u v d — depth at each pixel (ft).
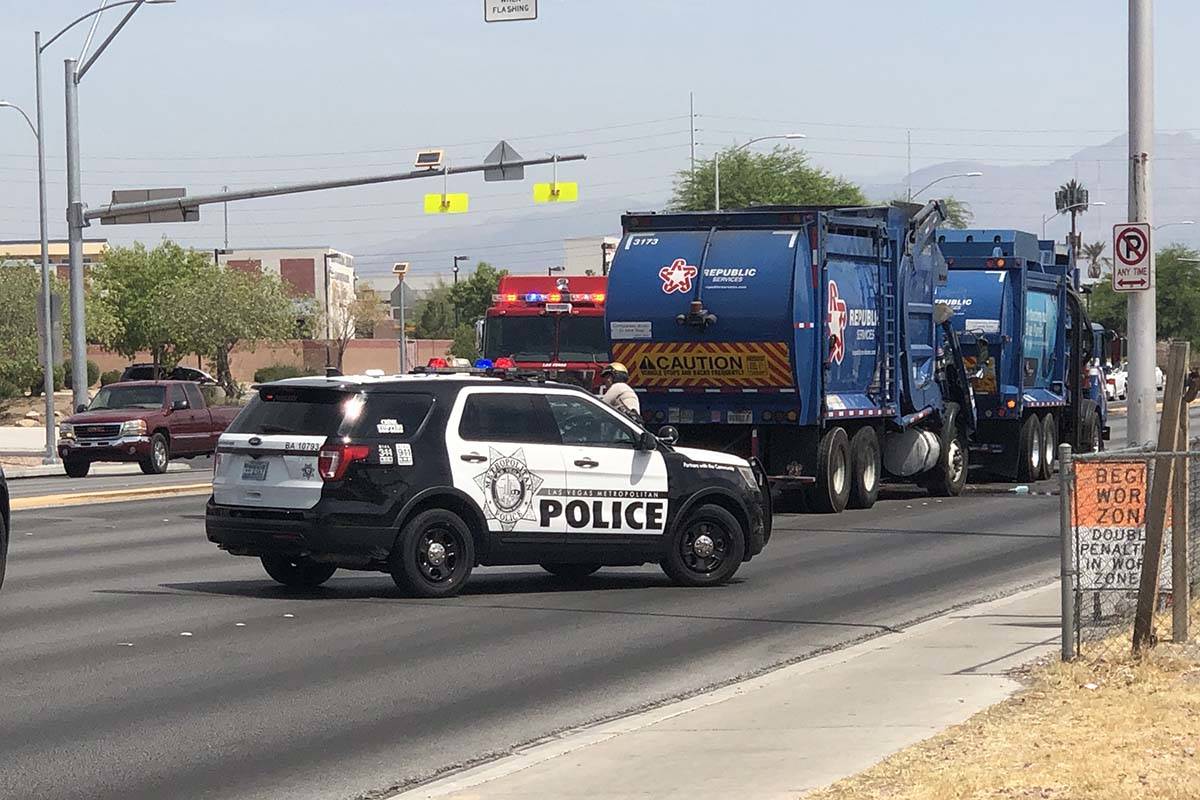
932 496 88.69
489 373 52.54
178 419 122.72
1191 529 38.17
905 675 34.06
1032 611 43.21
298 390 48.47
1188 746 26.11
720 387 74.08
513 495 49.14
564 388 50.78
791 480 75.41
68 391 245.45
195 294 260.21
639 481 50.72
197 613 45.96
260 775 27.53
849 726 29.17
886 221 80.74
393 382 48.57
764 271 72.38
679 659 38.63
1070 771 24.54
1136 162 51.06
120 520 77.20
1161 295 329.31
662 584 52.60
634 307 74.33
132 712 32.53
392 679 36.11
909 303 83.41
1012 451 97.14
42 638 41.60
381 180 126.62
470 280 452.35
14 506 83.82
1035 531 68.54
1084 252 368.68
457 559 48.91
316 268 503.20
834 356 75.05
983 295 93.66
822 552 61.11
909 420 83.61
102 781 27.02
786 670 36.19
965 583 51.96
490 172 124.26
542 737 30.53
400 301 134.62
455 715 32.42
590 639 41.47
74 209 132.36
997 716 29.17
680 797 24.45
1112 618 35.17
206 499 90.48
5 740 29.99
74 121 132.67
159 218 132.26
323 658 38.70
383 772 27.78
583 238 514.27
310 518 47.11
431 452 48.19
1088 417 109.81
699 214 74.23
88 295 240.73
